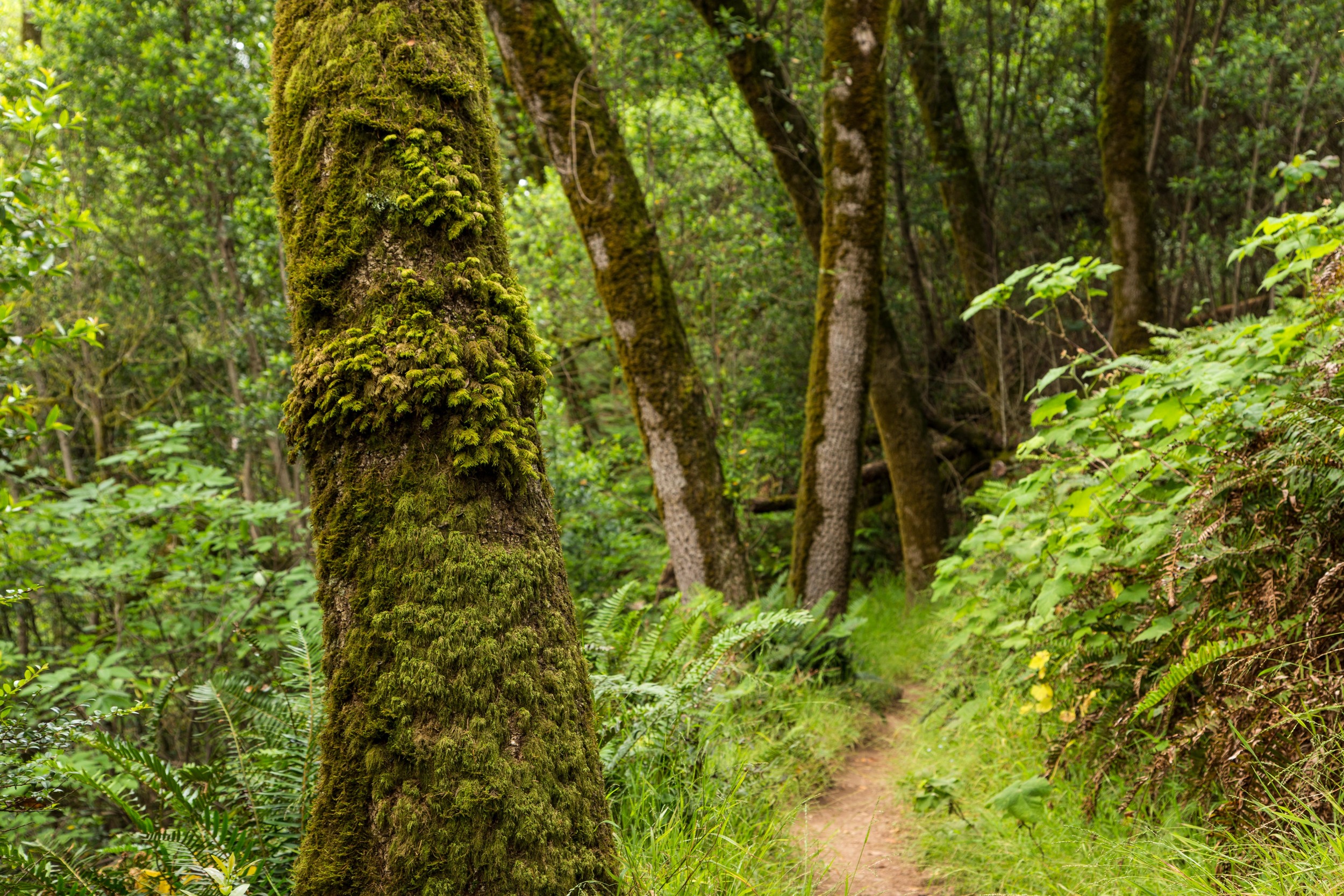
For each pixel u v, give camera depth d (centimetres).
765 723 445
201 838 229
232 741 280
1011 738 386
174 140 847
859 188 680
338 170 200
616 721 326
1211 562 275
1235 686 251
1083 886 255
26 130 360
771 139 809
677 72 797
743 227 954
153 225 981
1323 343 297
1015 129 1120
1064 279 358
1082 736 314
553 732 190
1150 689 294
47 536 662
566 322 1018
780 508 1010
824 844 319
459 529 189
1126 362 340
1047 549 344
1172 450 311
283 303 827
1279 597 257
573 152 587
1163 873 240
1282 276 329
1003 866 288
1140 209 816
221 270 980
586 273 986
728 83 845
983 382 1153
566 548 802
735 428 999
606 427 1144
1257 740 236
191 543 669
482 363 198
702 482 619
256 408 836
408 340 193
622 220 613
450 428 193
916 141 1085
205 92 779
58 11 797
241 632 340
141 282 1020
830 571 680
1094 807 290
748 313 998
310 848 183
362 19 206
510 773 181
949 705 467
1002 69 1116
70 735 243
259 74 779
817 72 839
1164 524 301
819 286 698
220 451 1029
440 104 207
